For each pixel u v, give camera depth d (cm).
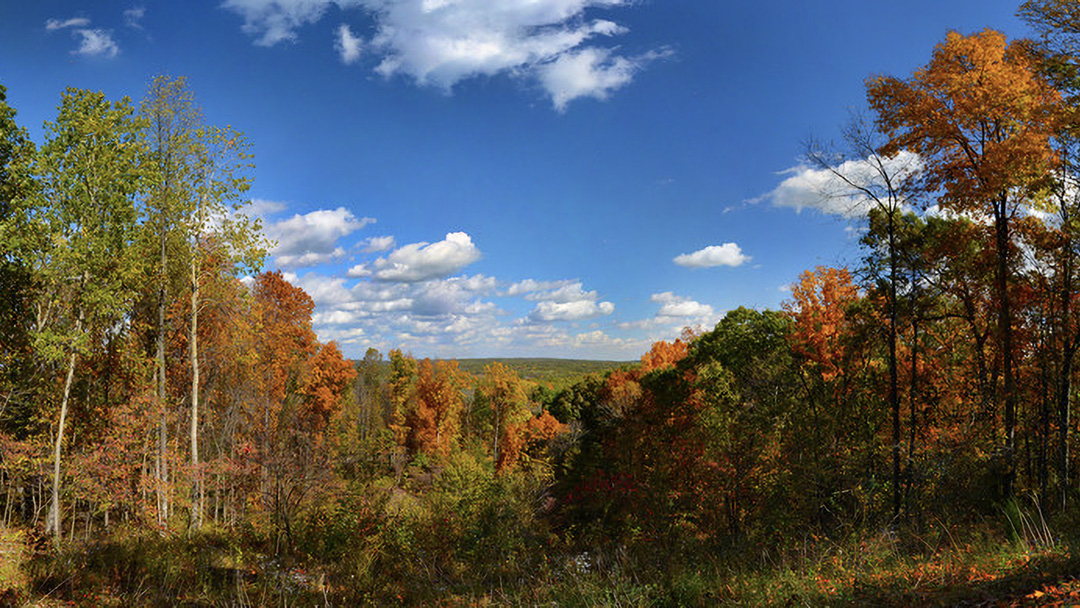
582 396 6550
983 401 2309
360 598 1009
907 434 2438
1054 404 2302
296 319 4516
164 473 2305
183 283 2572
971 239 2325
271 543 1388
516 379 6712
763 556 1081
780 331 3809
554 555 1486
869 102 2131
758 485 1908
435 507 1862
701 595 814
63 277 2089
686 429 3259
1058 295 2170
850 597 691
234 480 2331
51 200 2089
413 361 7669
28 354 2430
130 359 2578
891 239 2117
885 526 1300
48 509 2256
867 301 2484
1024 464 2177
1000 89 1866
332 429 4491
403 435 6122
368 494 1728
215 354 2830
